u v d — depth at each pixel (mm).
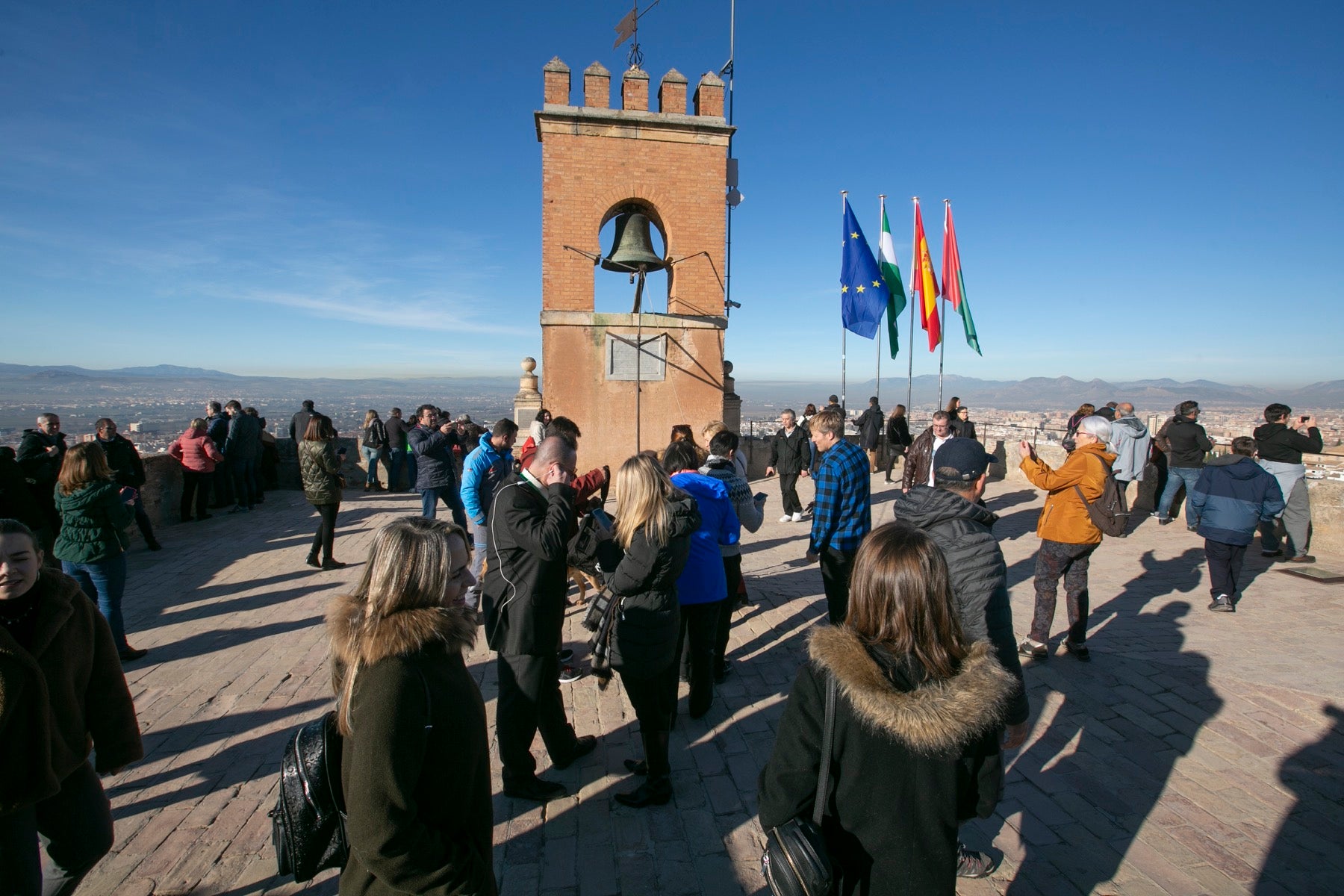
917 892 1580
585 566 3564
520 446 10609
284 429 20031
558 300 10922
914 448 7582
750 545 8883
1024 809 3287
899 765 1619
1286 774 3529
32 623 2301
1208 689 4445
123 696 2619
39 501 7133
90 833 2492
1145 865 2900
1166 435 9859
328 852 1782
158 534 9750
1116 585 6828
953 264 13688
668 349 11211
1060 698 4371
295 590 6984
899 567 1721
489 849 1896
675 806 3379
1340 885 2768
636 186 10945
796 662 5117
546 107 10523
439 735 1686
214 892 2807
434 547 1790
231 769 3740
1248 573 7129
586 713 4387
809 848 1623
